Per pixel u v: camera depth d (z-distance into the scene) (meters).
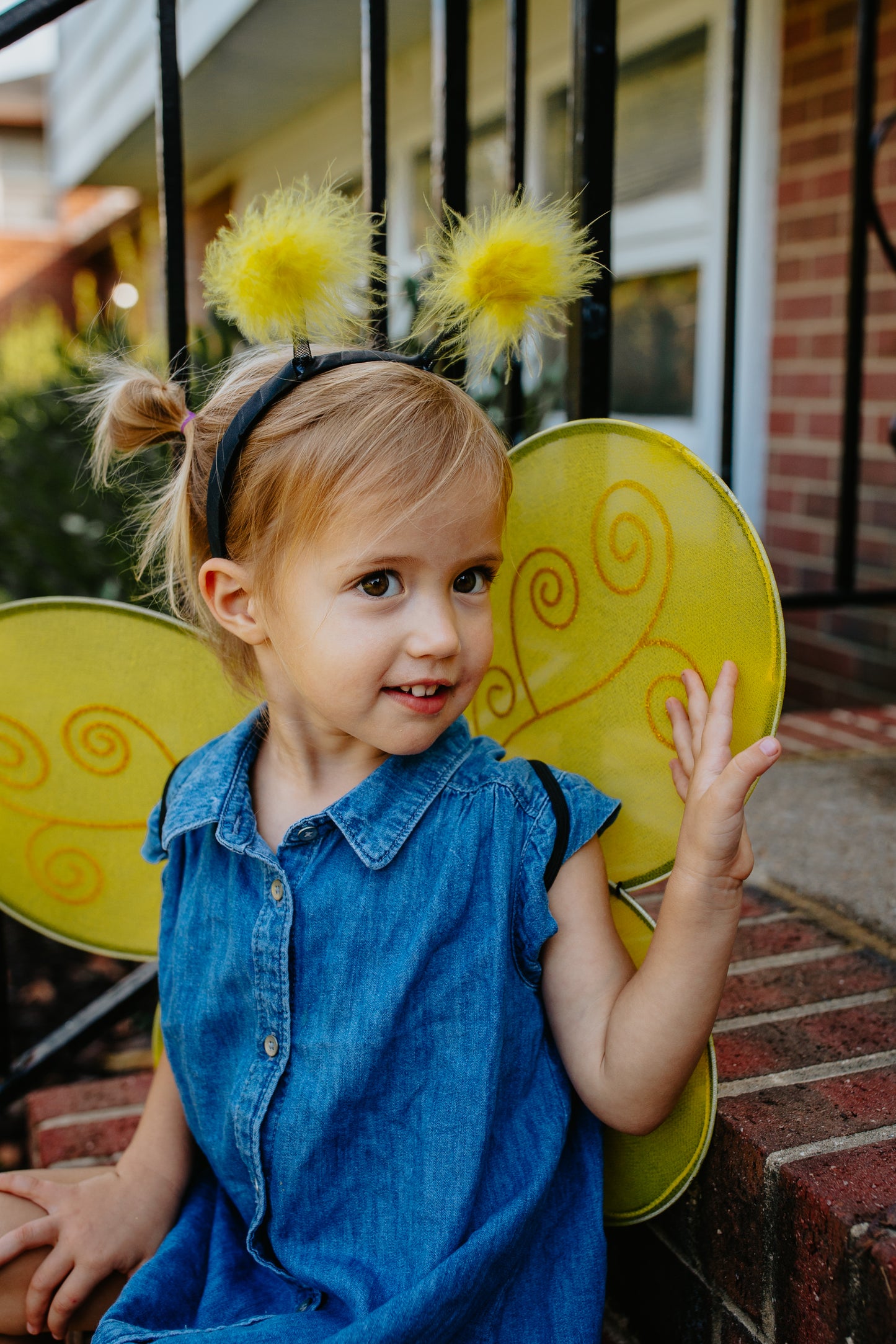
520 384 0.92
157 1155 0.74
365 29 0.84
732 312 1.05
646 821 0.68
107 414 0.75
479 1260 0.62
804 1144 0.64
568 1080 0.67
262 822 0.71
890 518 1.85
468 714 0.75
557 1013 0.66
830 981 0.79
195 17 3.04
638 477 0.66
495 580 0.72
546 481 0.69
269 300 0.66
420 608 0.63
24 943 1.82
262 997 0.66
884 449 1.85
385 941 0.65
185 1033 0.70
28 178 8.65
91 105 4.64
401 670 0.63
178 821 0.70
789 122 2.02
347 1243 0.65
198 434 0.70
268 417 0.65
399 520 0.62
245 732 0.72
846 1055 0.72
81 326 2.02
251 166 4.61
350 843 0.66
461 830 0.66
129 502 1.40
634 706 0.68
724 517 0.63
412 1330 0.60
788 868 0.94
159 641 0.77
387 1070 0.64
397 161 3.50
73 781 0.79
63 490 1.80
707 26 2.15
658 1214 0.70
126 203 5.86
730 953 0.62
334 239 0.66
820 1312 0.61
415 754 0.67
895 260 1.17
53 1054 0.94
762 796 1.09
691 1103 0.66
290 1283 0.66
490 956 0.64
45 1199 0.72
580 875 0.66
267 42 2.91
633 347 2.52
